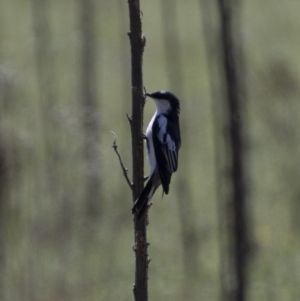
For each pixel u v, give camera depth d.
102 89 26.48
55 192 15.24
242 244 10.52
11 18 33.50
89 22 21.03
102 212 16.88
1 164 12.02
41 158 16.28
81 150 16.09
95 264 14.99
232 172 10.23
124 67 24.77
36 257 14.10
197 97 25.94
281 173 18.14
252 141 19.77
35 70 24.16
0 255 12.84
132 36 6.16
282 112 18.39
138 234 6.20
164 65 29.95
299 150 17.89
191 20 35.75
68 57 25.94
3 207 12.52
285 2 39.50
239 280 10.62
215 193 18.73
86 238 15.88
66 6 35.97
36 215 14.53
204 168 20.45
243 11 37.72
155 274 15.03
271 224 16.92
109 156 20.16
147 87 27.70
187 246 15.50
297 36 32.59
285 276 14.49
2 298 12.70
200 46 31.98
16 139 12.36
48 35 19.58
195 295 14.08
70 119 15.55
